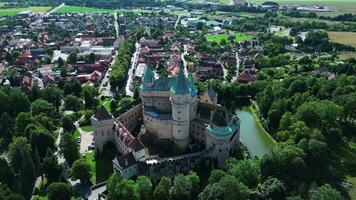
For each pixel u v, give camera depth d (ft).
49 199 652.48
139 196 641.40
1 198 629.92
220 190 623.77
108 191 653.30
